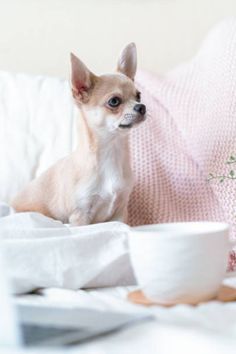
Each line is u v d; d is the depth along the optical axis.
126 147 1.95
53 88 2.32
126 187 1.95
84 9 2.63
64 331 0.75
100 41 2.65
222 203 1.89
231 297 1.06
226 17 2.55
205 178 2.01
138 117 1.88
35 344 0.71
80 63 1.93
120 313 0.84
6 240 1.31
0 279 0.79
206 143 2.00
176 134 2.16
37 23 2.61
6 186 2.14
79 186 1.92
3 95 2.29
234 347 0.70
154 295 1.04
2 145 2.19
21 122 2.23
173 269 1.00
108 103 1.91
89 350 0.70
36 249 1.30
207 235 1.00
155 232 1.07
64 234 1.41
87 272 1.32
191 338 0.73
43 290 1.31
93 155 1.91
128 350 0.71
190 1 2.67
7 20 2.59
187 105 2.15
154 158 2.13
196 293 1.02
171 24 2.68
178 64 2.69
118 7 2.65
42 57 2.62
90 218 1.96
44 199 2.04
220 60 2.07
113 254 1.34
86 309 0.88
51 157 2.20
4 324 0.74
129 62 2.05
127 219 2.08
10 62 2.61
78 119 2.03
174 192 2.07
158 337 0.75
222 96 1.99
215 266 1.01
